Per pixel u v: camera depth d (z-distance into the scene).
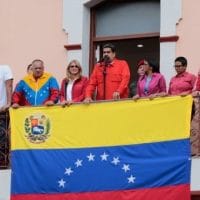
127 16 13.79
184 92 11.29
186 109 10.70
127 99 10.97
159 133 10.75
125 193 10.73
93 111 11.08
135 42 13.67
